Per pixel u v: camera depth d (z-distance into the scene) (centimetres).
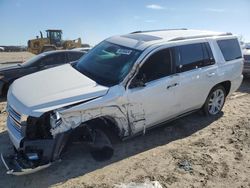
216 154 532
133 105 505
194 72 599
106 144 491
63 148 443
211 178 460
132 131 520
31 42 3117
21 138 430
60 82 493
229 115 721
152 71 532
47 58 984
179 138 593
